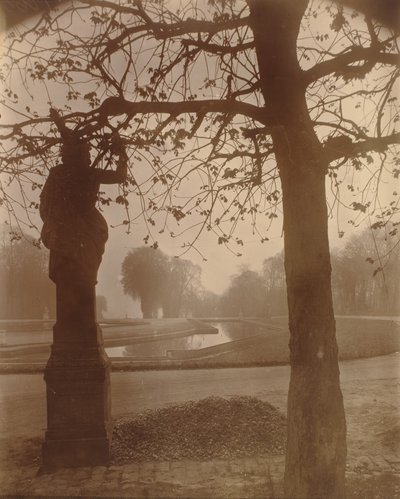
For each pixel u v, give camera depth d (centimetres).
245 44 707
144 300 7294
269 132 659
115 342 3994
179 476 865
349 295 4625
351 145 666
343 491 627
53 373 934
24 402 1614
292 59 668
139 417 1080
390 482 805
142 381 2020
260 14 671
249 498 751
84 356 942
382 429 1161
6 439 1163
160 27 694
